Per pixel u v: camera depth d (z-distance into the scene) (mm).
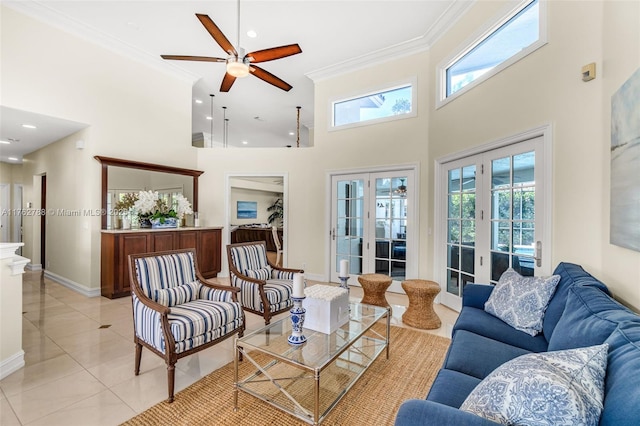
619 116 1713
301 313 1904
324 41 4293
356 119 5078
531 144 2672
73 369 2283
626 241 1627
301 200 5492
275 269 3492
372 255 4844
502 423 893
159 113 5035
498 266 3082
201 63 5004
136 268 2289
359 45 4391
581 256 2150
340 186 5211
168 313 1959
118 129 4480
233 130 8945
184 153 5441
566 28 2291
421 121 4344
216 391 2023
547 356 1009
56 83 3812
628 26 1686
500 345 1744
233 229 10000
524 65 2701
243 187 10312
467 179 3561
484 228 3262
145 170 4809
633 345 977
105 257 4148
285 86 3994
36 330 3014
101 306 3758
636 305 1587
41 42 3678
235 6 3562
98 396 1952
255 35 4137
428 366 2359
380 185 4789
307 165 5457
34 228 5934
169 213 4926
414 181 4414
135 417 1756
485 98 3197
